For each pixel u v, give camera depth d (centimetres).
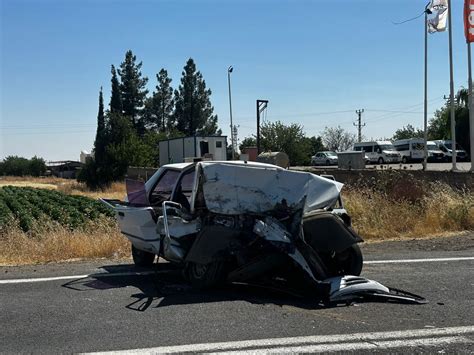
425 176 1869
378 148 5144
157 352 459
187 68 8569
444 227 1314
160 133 7338
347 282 641
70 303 625
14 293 677
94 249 1015
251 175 693
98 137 5459
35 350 468
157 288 700
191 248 686
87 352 461
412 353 458
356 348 469
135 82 8488
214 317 563
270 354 454
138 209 812
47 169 11200
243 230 677
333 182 713
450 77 2566
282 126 6819
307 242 676
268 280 701
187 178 804
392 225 1284
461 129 5369
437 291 683
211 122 8775
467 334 507
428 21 2789
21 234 1172
